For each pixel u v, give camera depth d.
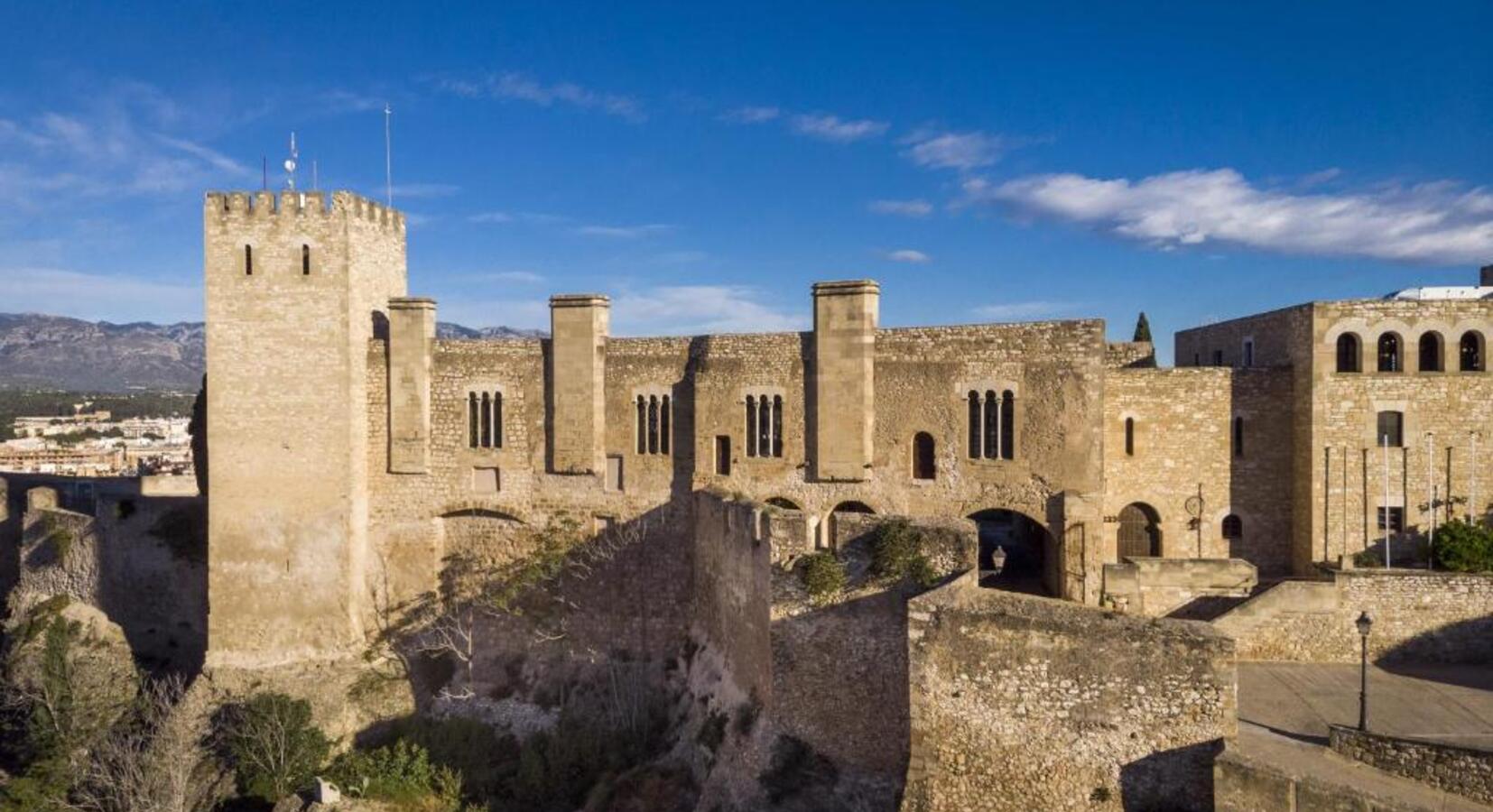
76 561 51.44
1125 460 37.44
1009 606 20.62
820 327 37.34
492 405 41.94
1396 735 21.38
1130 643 19.23
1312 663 28.31
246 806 37.03
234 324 40.69
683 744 33.59
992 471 35.88
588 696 39.88
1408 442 35.03
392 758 36.88
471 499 42.09
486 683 41.62
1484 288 41.72
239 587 40.84
